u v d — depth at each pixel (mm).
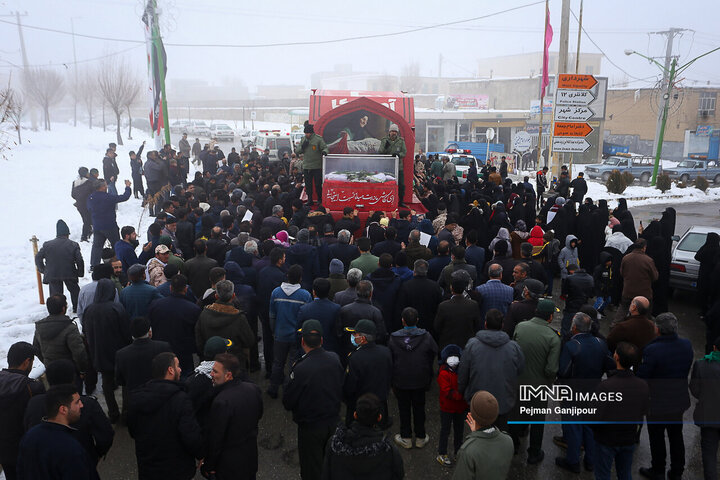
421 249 8344
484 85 59500
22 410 4680
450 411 5602
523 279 7184
